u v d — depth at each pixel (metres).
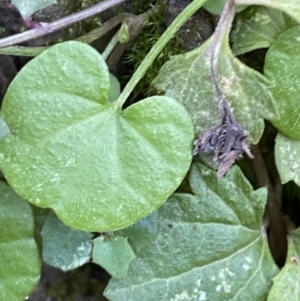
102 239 0.08
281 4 0.08
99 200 0.08
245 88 0.08
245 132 0.08
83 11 0.08
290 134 0.08
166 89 0.08
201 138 0.08
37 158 0.08
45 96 0.08
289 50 0.08
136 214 0.08
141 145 0.08
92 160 0.08
